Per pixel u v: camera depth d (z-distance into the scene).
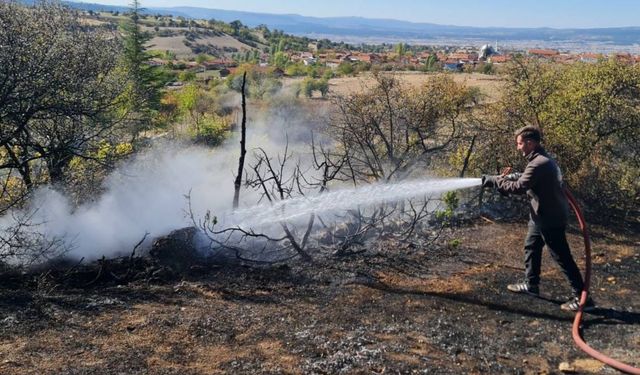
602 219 8.13
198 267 6.00
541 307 5.12
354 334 4.48
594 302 5.14
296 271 5.98
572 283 5.02
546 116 8.88
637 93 9.02
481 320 4.84
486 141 8.98
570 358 4.20
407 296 5.33
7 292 5.12
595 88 8.88
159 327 4.46
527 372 3.99
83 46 7.60
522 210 8.28
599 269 6.14
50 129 7.99
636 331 4.63
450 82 9.84
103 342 4.16
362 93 9.09
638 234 7.49
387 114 8.92
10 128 7.17
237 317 4.73
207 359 3.98
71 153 7.95
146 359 3.93
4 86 6.46
